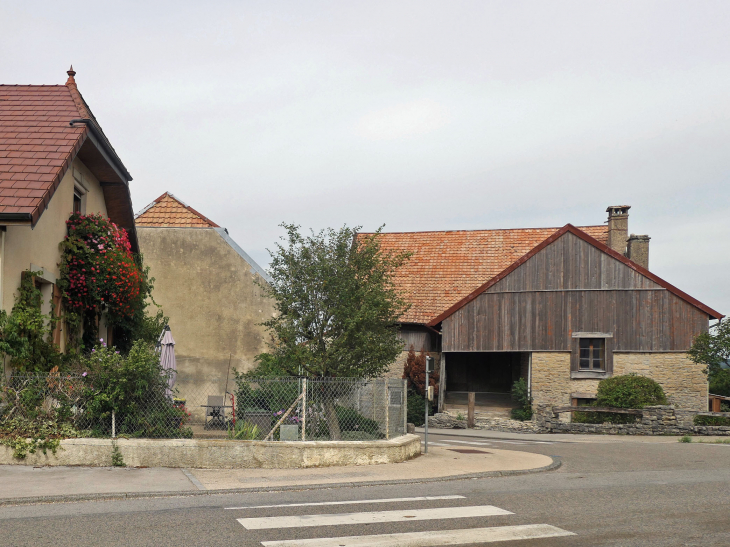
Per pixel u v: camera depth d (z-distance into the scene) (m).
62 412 11.38
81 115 13.89
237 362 21.34
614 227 33.16
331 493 9.54
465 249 34.53
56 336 13.40
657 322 28.27
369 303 15.44
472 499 9.05
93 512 7.96
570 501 8.95
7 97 14.88
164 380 11.99
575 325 29.00
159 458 11.34
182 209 23.17
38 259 12.71
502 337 29.59
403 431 14.20
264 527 7.23
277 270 15.94
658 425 24.77
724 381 27.44
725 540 6.88
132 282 14.90
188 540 6.64
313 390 12.70
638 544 6.72
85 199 15.63
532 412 28.72
